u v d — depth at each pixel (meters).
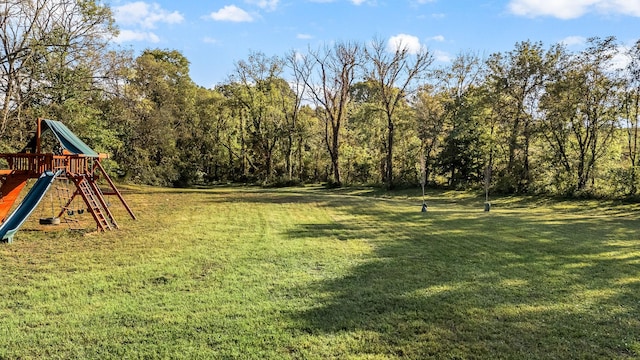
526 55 23.58
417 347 3.88
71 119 20.41
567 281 6.03
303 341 3.99
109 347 3.88
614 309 4.88
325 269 6.73
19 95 18.80
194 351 3.79
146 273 6.38
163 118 29.66
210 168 43.59
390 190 29.45
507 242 9.16
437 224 12.12
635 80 19.58
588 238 9.77
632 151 22.33
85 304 5.00
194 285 5.79
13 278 6.07
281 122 39.09
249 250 8.12
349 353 3.76
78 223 11.45
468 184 27.69
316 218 13.34
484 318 4.58
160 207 15.76
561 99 21.75
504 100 25.11
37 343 3.95
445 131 30.31
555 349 3.84
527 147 24.31
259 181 38.38
